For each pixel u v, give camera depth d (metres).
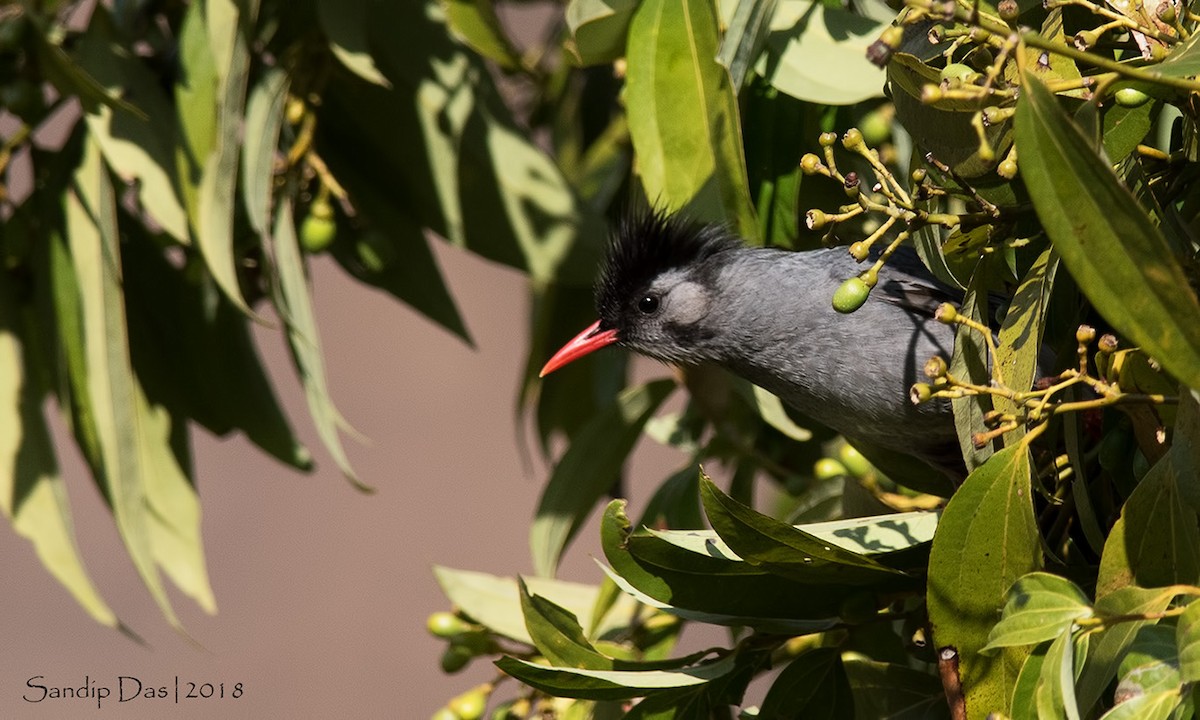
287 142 8.64
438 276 9.23
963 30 5.80
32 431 8.48
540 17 16.38
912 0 4.96
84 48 8.34
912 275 7.83
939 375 5.28
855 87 7.02
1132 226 4.27
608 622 8.16
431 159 9.02
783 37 7.21
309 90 8.54
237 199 8.44
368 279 9.27
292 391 17.66
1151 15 5.45
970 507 5.39
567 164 10.48
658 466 16.92
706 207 7.08
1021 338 5.48
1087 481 6.20
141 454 8.84
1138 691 4.61
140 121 8.20
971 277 5.91
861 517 7.56
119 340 8.18
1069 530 6.35
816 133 7.55
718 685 6.35
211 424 9.12
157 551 8.77
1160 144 6.03
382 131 9.02
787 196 7.51
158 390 9.00
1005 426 5.32
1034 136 4.46
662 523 8.79
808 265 8.04
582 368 10.16
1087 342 5.13
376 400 17.72
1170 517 5.03
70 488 16.83
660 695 6.32
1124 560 5.09
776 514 9.66
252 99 8.28
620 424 8.80
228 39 7.82
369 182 9.13
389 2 8.96
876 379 7.76
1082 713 4.84
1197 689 4.52
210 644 16.08
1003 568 5.38
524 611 6.43
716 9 6.85
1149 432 5.35
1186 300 4.21
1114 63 4.74
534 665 6.05
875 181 7.69
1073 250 4.38
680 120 7.01
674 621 8.09
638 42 7.05
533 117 10.97
